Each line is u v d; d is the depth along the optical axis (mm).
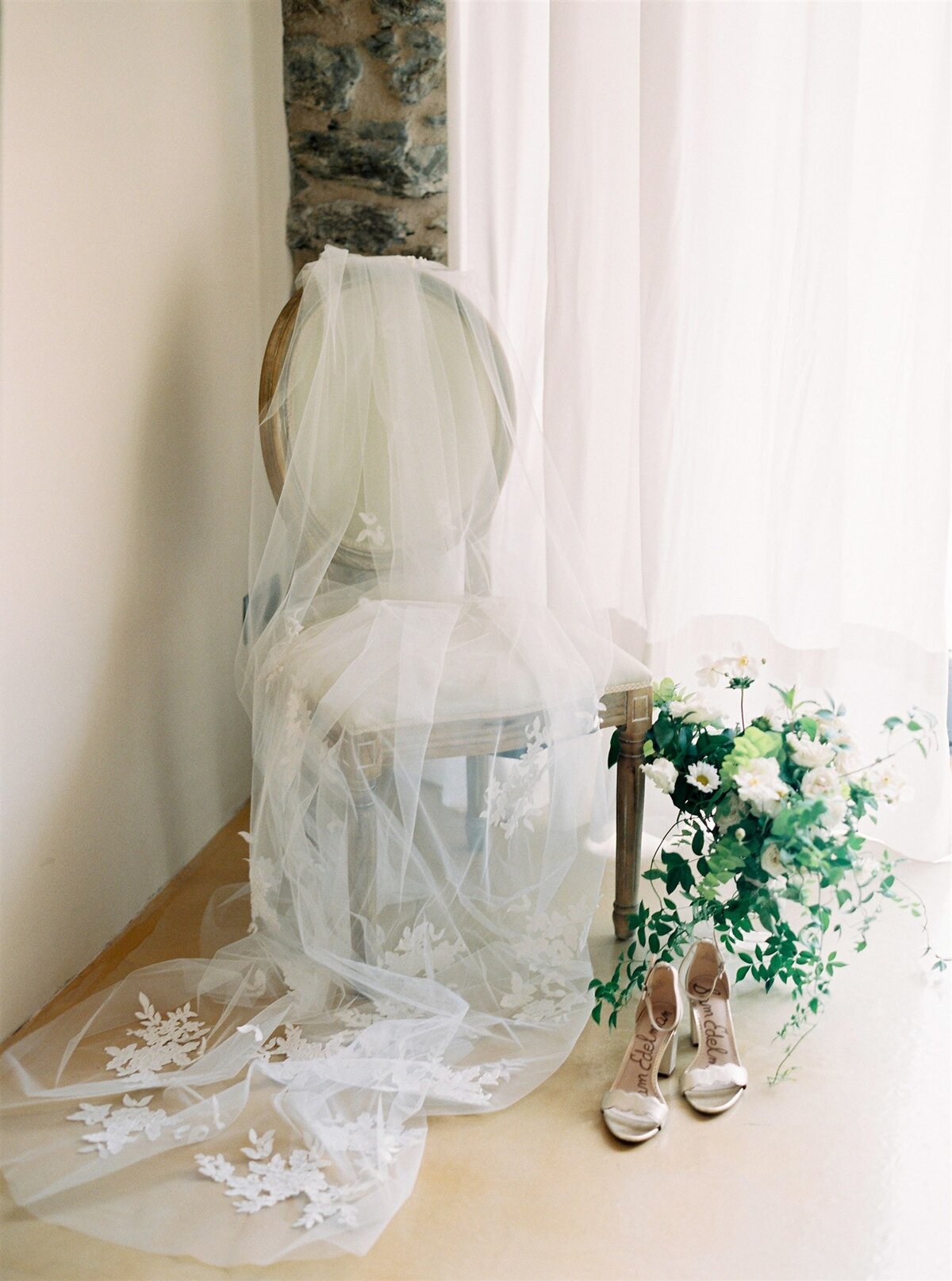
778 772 1509
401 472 1816
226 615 2250
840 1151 1329
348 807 1527
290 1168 1281
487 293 1946
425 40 2225
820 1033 1574
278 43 2271
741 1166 1303
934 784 2037
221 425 2166
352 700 1534
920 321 1909
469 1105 1401
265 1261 1142
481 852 1664
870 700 2115
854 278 1973
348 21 2240
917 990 1684
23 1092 1404
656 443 2092
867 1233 1196
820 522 2008
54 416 1529
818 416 1969
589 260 2115
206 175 2023
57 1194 1235
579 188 2086
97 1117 1364
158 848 1974
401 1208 1230
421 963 1604
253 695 1750
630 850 1761
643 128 1986
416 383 1822
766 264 2068
